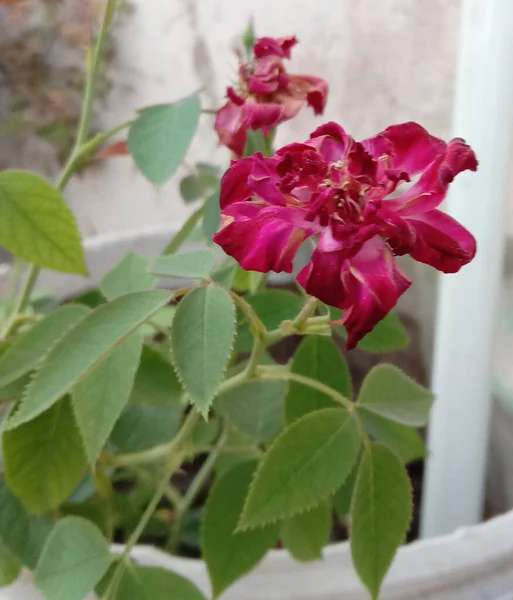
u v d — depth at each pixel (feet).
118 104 1.55
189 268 0.47
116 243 1.01
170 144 0.59
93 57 0.70
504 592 0.59
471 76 0.73
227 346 0.39
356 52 1.15
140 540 0.84
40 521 0.61
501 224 0.76
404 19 1.07
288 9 1.22
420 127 0.43
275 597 0.58
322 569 0.60
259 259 0.41
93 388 0.48
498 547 0.60
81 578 0.53
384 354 1.12
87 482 0.68
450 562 0.59
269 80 0.63
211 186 0.92
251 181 0.41
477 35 0.71
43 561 0.54
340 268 0.39
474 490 0.82
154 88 1.48
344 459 0.50
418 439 0.69
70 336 0.42
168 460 0.62
